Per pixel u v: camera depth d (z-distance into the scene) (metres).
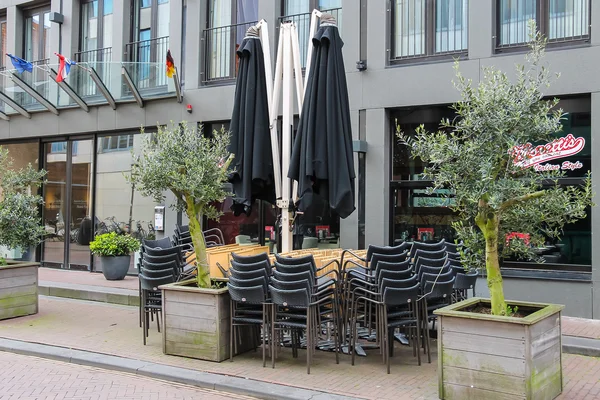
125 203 13.34
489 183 4.97
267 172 7.89
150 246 8.59
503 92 5.09
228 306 6.75
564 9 9.26
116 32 13.51
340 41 7.67
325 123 7.35
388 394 5.48
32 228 9.57
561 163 9.02
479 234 5.55
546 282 8.92
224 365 6.48
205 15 12.48
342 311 6.89
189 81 12.38
